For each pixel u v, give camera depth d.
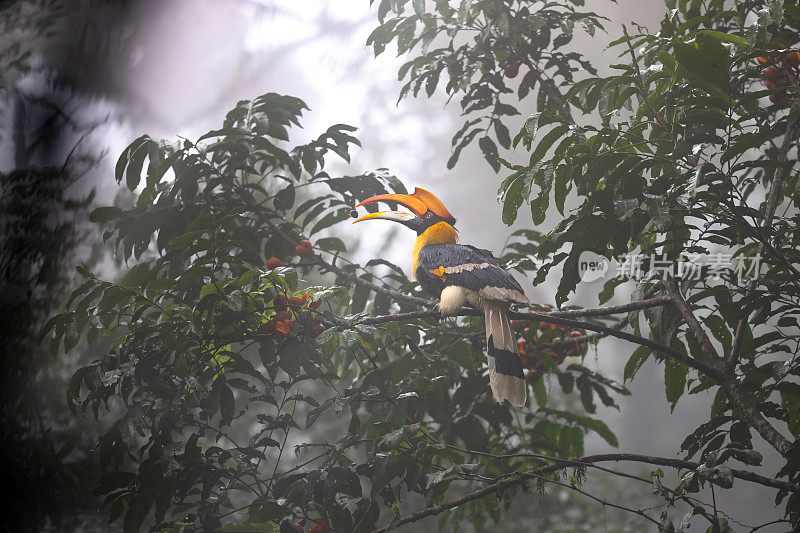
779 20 6.18
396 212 7.73
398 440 6.34
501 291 6.69
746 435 6.51
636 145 6.28
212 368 6.80
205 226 6.62
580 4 8.34
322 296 6.54
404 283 8.47
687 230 6.69
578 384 8.54
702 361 7.14
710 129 6.03
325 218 8.19
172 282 6.77
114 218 7.22
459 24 7.87
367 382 7.29
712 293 6.46
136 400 6.70
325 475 6.62
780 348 6.56
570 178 6.25
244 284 6.41
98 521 9.13
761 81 7.67
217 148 7.52
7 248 9.98
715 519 5.50
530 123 6.11
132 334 6.76
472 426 8.23
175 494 6.69
